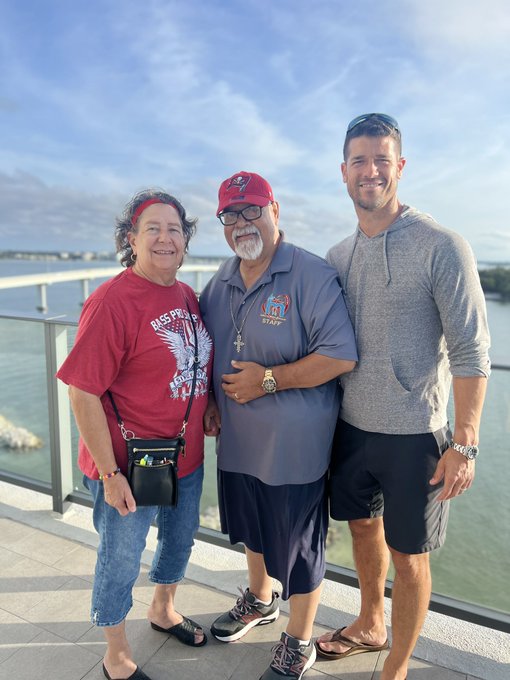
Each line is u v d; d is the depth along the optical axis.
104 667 1.57
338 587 2.05
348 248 1.54
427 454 1.41
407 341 1.39
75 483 2.64
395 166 1.40
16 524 2.47
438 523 1.46
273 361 1.55
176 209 1.47
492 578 2.00
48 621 1.81
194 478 1.64
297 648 1.58
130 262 1.53
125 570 1.48
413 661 1.64
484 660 1.65
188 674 1.59
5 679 1.55
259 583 1.77
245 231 1.50
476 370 1.30
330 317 1.46
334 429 1.58
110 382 1.38
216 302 1.67
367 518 1.62
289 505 1.54
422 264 1.35
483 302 1.33
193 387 1.50
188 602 1.94
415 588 1.46
